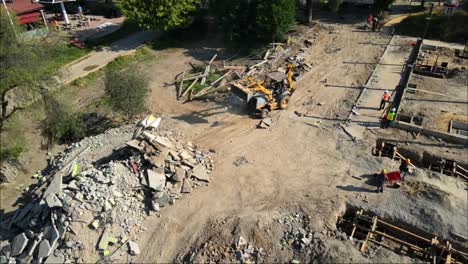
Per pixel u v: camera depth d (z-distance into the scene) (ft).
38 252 52.21
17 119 82.02
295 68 104.58
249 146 75.00
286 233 55.21
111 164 61.00
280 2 111.45
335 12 150.00
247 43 119.55
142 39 129.18
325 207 59.67
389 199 61.26
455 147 73.92
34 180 71.51
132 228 56.44
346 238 54.49
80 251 52.37
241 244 53.57
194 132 79.71
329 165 69.31
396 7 152.25
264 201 61.31
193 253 53.16
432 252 53.11
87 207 54.85
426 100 89.76
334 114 84.84
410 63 97.19
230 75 101.60
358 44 120.16
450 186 64.64
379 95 91.71
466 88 94.43
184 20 120.88
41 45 75.31
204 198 62.13
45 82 77.66
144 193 60.90
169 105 91.35
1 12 67.62
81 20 142.10
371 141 75.92
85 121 86.69
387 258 51.16
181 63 113.60
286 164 69.97
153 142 65.36
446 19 126.72
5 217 62.64
